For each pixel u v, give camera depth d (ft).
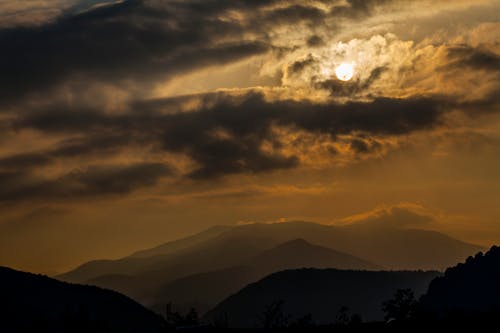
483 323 465.47
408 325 483.51
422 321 485.97
